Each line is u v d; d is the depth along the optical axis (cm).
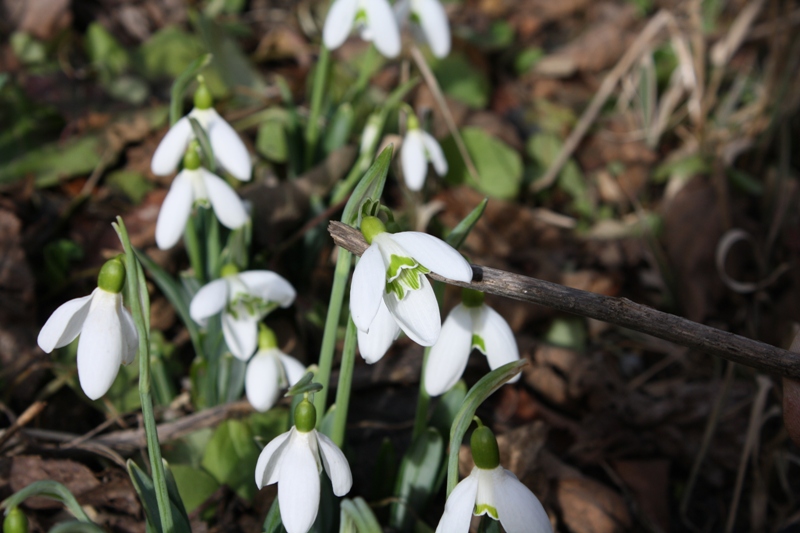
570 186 71
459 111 72
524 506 32
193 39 69
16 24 68
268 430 44
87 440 43
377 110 55
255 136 65
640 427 50
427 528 40
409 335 32
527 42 88
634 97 78
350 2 48
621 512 45
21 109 61
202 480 42
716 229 64
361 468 45
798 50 69
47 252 51
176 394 47
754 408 46
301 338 50
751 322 59
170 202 41
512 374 33
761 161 70
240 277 42
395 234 32
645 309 33
